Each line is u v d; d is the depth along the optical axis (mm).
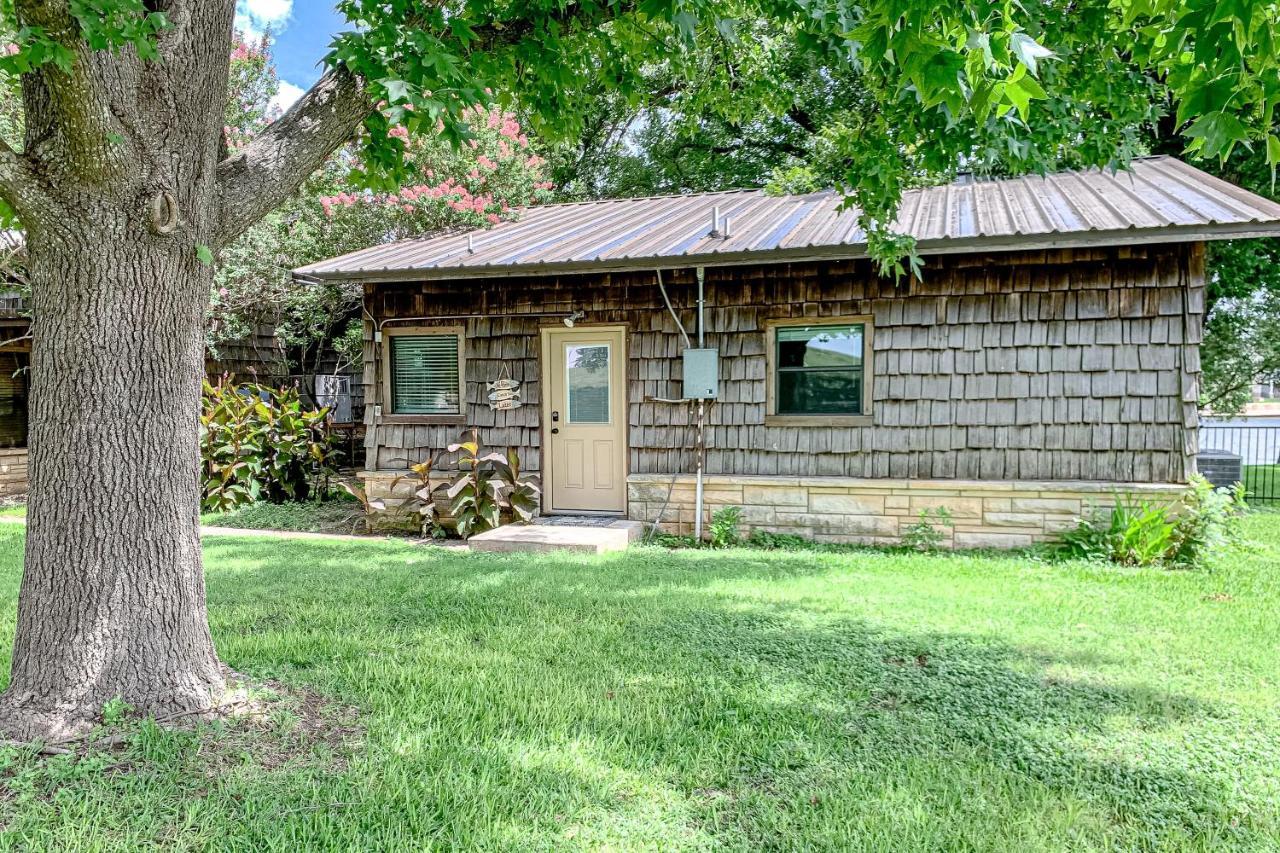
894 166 4383
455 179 12016
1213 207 6180
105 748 2600
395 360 8500
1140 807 2404
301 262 11758
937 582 5484
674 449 7676
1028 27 2617
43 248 2697
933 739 2875
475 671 3541
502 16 3719
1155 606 4781
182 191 2795
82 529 2746
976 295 6781
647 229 8461
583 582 5422
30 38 2271
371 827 2248
